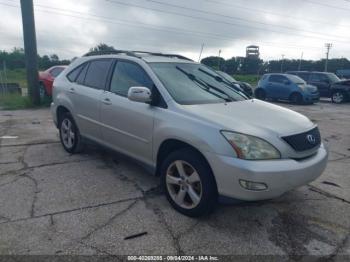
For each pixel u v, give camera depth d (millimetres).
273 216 3775
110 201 4012
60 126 6035
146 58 4617
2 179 4621
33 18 12102
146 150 4141
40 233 3275
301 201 4184
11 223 3443
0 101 13703
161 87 4043
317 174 3623
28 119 9578
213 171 3318
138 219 3602
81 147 5727
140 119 4129
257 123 3492
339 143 7633
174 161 3725
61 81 5961
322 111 14125
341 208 4027
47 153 5895
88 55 5730
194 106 3840
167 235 3314
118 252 3023
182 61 4930
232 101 4320
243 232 3422
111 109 4605
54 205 3867
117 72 4809
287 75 18047
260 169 3119
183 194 3693
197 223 3559
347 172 5414
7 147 6273
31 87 12539
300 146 3471
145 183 4586
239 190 3184
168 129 3719
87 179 4680
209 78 4828
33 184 4465
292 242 3279
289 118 3848
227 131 3305
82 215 3652
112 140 4750
